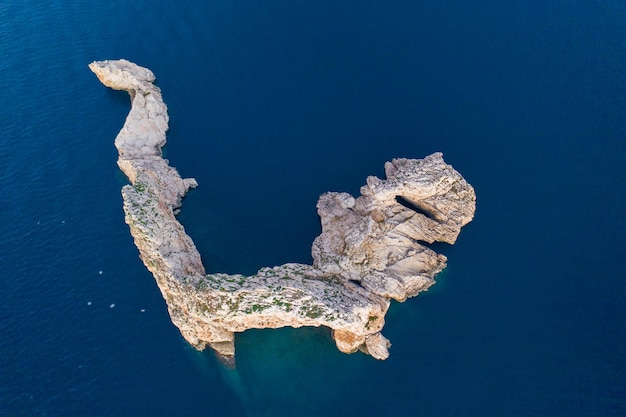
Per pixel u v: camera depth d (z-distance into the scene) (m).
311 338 86.00
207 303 80.75
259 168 105.25
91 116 113.44
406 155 105.62
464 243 94.88
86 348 85.94
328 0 129.38
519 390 80.81
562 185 101.56
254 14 127.94
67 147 109.12
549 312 87.75
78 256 95.19
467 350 84.56
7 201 101.94
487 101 112.44
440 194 96.38
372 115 111.12
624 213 98.12
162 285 86.56
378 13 126.69
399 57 119.25
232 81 117.25
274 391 82.00
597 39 121.62
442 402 80.31
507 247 94.44
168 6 131.00
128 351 85.62
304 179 103.56
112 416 80.25
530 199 99.94
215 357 84.69
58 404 81.19
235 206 100.62
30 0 133.62
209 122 111.56
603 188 101.12
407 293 89.44
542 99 112.56
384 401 80.69
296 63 119.25
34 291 91.50
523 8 127.25
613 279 90.75
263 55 120.88
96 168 106.12
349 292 85.62
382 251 90.00
